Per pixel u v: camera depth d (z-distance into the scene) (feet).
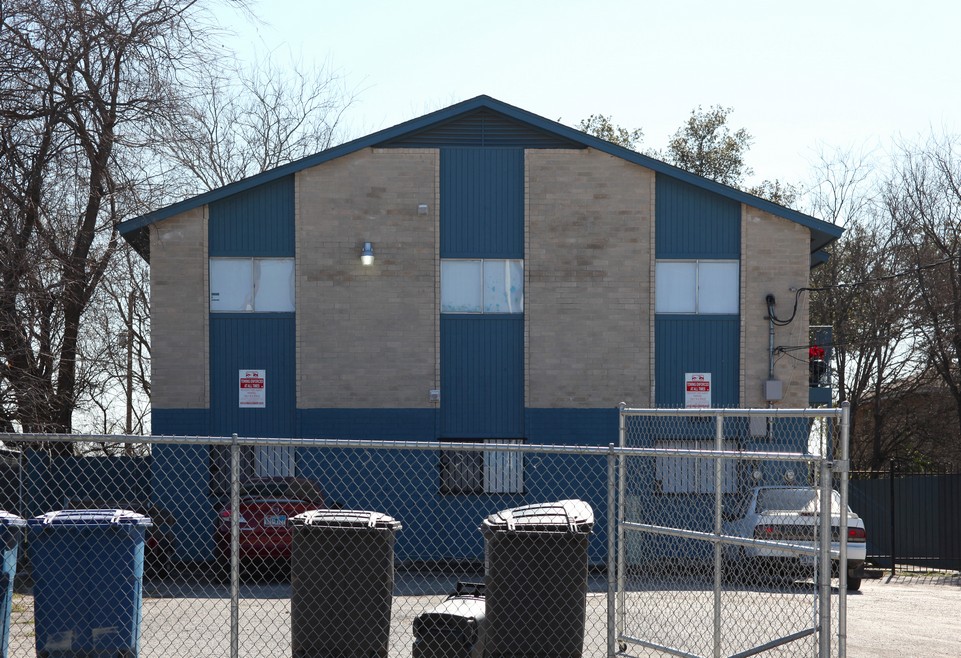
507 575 24.68
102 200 58.70
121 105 56.80
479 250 65.46
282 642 32.04
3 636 23.39
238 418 63.72
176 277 63.87
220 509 54.60
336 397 64.18
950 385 100.12
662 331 65.72
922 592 52.42
